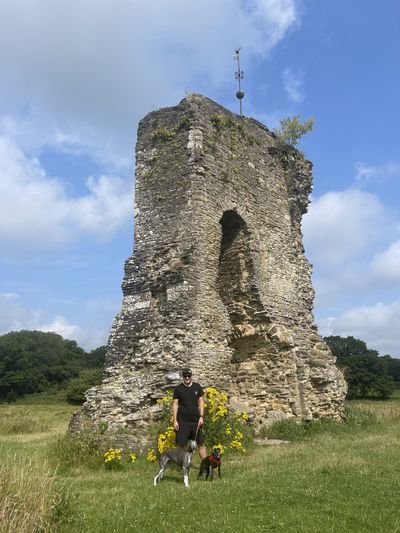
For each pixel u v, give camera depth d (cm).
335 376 1720
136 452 1036
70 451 991
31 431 1934
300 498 639
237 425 1141
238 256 1639
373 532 525
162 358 1271
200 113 1561
